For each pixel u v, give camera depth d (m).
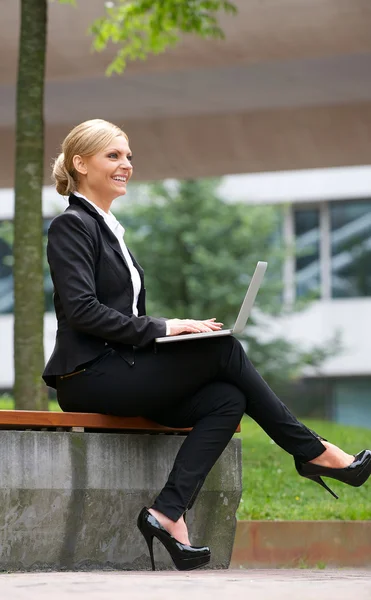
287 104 16.69
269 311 28.81
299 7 14.68
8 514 4.53
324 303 35.12
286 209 31.55
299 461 4.86
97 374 4.74
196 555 4.55
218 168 18.52
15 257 8.85
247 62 15.73
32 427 4.75
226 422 4.73
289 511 7.32
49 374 4.85
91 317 4.66
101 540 4.81
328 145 17.59
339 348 29.98
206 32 11.06
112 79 16.44
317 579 3.80
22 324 8.73
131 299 4.95
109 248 4.93
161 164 18.42
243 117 17.08
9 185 19.67
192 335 4.63
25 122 9.05
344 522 6.84
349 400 35.09
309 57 15.62
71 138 5.08
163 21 10.94
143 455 4.93
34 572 4.49
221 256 28.33
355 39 15.05
